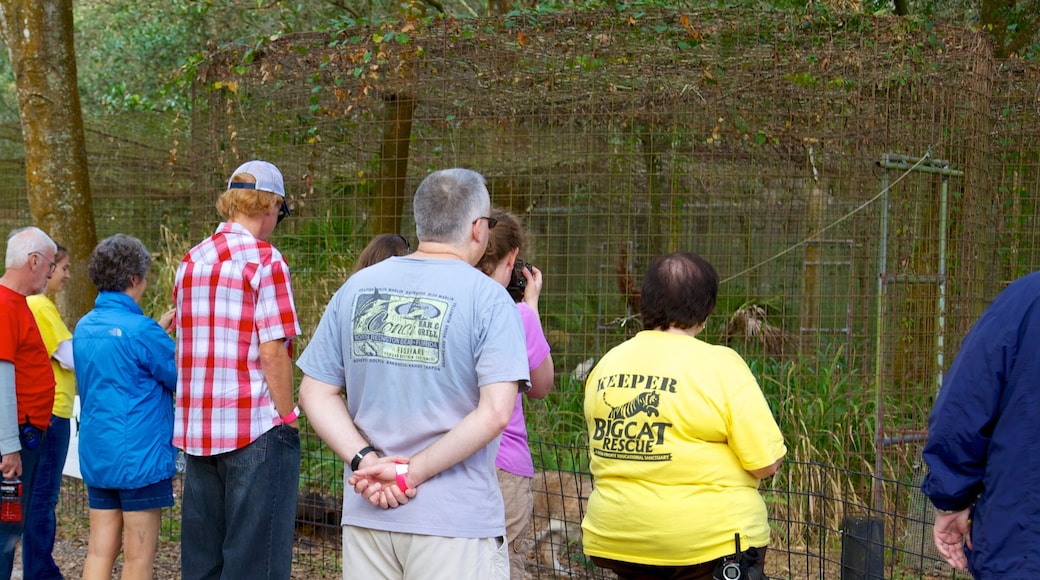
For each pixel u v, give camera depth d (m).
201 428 3.58
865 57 5.55
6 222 11.11
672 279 2.91
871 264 6.63
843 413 6.01
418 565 2.51
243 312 3.59
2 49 14.33
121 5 13.03
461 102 6.68
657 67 6.05
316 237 6.63
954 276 6.03
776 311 8.19
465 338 2.53
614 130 7.43
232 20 11.95
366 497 2.53
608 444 2.89
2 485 4.05
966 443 2.30
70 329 6.89
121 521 4.19
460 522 2.51
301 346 6.46
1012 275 7.29
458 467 2.55
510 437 3.39
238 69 6.04
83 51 14.27
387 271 2.67
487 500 2.59
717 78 5.95
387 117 6.62
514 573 3.44
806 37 5.58
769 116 6.62
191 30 12.16
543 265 8.43
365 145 6.64
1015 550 2.21
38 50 6.81
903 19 5.50
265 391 3.64
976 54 5.57
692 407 2.77
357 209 6.98
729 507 2.77
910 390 5.98
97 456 4.00
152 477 4.02
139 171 11.42
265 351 3.56
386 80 6.07
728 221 8.43
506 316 2.56
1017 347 2.25
